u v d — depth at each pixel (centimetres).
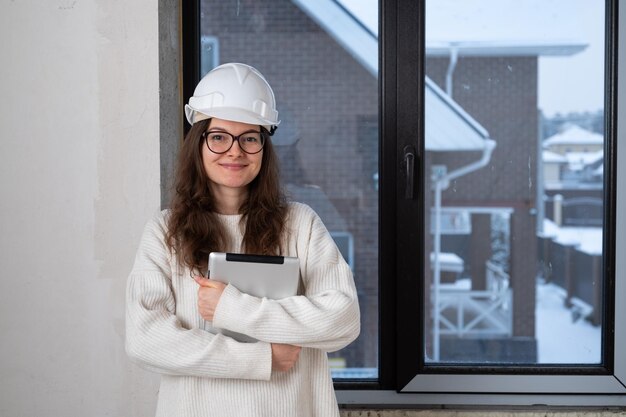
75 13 198
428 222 228
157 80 199
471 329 230
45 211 201
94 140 200
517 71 223
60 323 203
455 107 224
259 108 145
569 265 228
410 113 218
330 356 229
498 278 229
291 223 152
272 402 138
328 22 223
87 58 199
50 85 199
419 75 217
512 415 216
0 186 200
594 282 227
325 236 152
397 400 222
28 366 204
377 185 227
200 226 145
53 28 198
